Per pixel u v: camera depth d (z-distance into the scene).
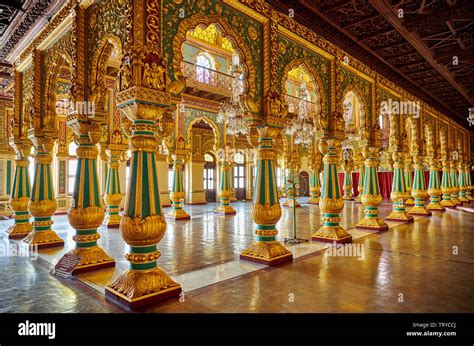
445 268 4.12
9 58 6.48
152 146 3.20
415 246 5.41
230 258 4.66
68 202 10.90
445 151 12.05
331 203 5.74
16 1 4.82
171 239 6.19
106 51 4.23
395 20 5.15
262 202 4.48
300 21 5.07
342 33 5.68
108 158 7.89
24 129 6.17
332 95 5.90
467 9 4.77
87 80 4.28
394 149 8.34
